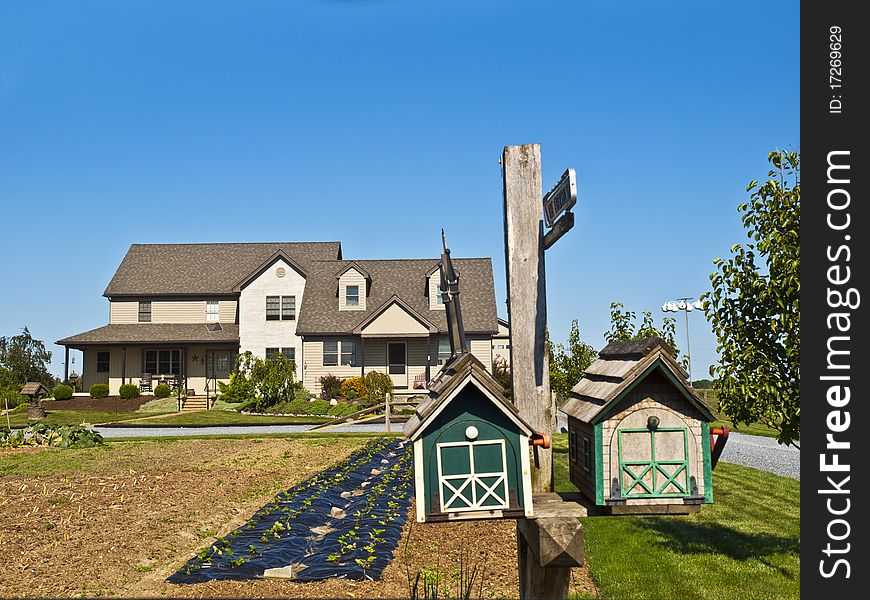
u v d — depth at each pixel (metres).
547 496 4.55
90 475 14.49
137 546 8.84
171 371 37.75
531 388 4.65
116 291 38.56
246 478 14.13
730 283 8.09
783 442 7.87
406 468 15.41
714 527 10.12
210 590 7.10
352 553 8.32
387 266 38.25
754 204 8.05
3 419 30.05
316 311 35.72
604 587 7.48
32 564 8.07
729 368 8.05
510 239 4.72
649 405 4.24
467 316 34.81
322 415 30.97
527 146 4.78
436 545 9.09
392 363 34.84
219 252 41.16
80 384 38.34
